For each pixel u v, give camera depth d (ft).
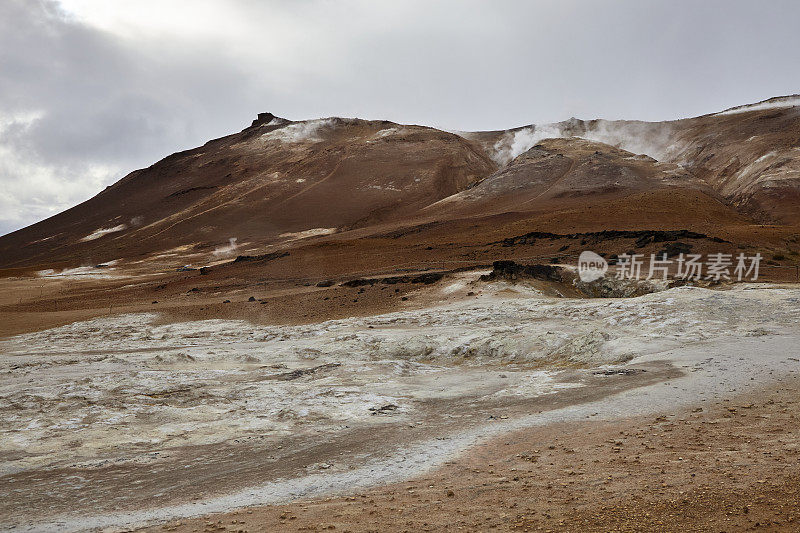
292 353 112.88
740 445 39.75
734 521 26.66
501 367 95.30
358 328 140.67
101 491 41.19
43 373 100.12
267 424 57.67
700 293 128.26
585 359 91.15
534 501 32.14
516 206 597.52
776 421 45.24
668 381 64.39
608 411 53.98
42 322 210.18
